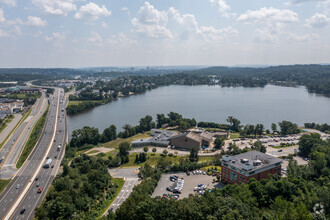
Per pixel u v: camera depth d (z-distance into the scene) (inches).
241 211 4377.5
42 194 7175.2
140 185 6722.4
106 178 7549.2
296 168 7313.0
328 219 4244.6
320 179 6476.4
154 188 7185.0
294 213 3944.4
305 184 5861.2
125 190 7303.2
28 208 6437.0
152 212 4618.6
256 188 5457.7
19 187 7623.0
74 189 6732.3
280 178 6599.4
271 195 5388.8
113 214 4864.7
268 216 4207.7
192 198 5305.1
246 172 6648.6
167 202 4832.7
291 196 5295.3
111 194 7012.8
